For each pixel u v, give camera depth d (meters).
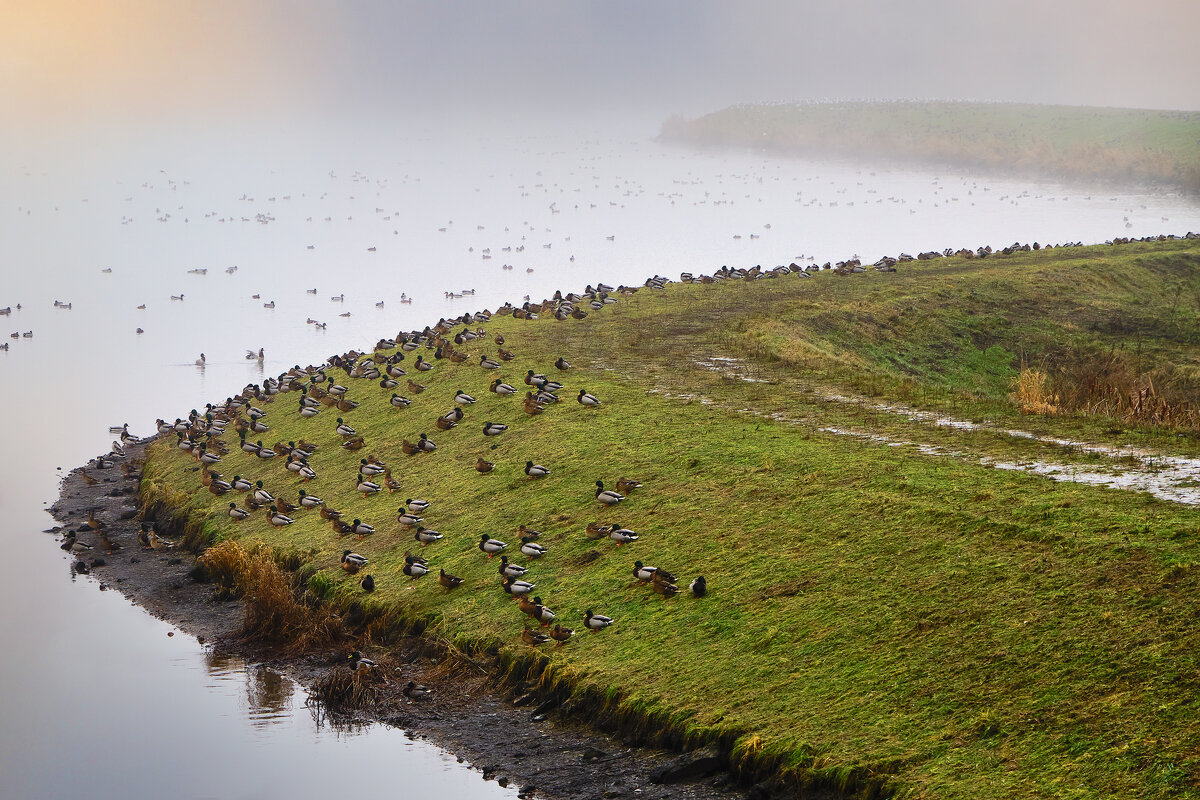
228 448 53.78
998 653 22.56
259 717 29.28
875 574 26.98
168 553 44.38
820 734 21.98
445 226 192.00
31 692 31.34
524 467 40.03
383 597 33.97
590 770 24.00
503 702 28.06
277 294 124.19
